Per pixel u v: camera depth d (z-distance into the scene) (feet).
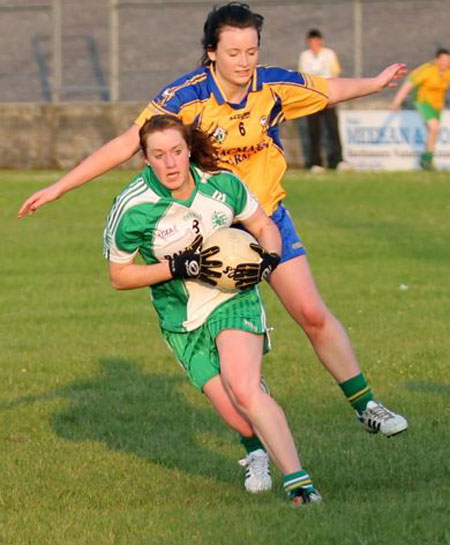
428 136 188.85
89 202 169.27
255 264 47.03
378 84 54.49
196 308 48.29
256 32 50.21
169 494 51.16
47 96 230.89
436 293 107.65
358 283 112.98
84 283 116.47
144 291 112.98
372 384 72.90
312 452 56.59
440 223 147.84
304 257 53.26
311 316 52.54
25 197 174.91
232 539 43.06
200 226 47.93
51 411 67.62
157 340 89.66
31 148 217.15
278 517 45.01
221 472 54.60
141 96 220.02
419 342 85.66
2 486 52.75
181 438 61.26
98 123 214.28
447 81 185.26
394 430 53.26
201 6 219.41
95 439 61.72
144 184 47.75
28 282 116.78
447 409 66.03
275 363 79.71
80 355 83.76
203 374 48.55
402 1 210.18
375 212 156.04
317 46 193.67
